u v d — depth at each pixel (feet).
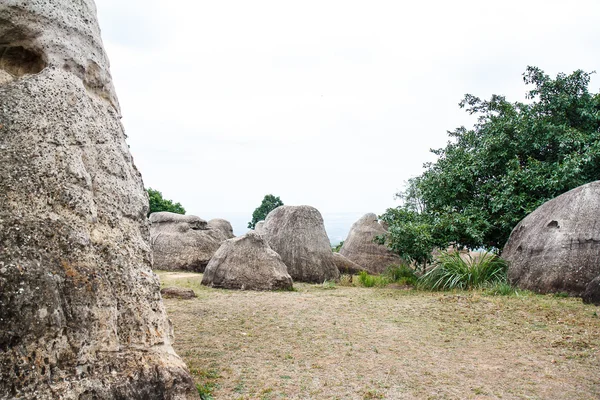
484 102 39.55
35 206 9.45
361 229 47.91
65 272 9.14
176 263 42.45
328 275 36.40
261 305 22.24
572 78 35.58
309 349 15.16
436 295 25.21
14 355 7.89
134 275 10.77
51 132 10.32
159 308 11.10
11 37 11.58
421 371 13.25
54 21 11.97
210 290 27.89
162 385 9.73
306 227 37.22
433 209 35.83
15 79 10.80
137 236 11.58
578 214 25.48
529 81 37.19
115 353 9.42
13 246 8.63
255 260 29.40
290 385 12.06
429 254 31.63
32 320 8.21
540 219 27.55
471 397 11.50
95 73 12.76
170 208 83.92
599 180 29.04
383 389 11.93
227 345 15.48
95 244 10.18
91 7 13.44
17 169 9.52
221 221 53.36
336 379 12.54
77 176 10.32
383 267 44.93
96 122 11.77
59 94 10.98
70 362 8.59
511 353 14.99
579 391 11.94
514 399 11.41
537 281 25.35
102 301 9.55
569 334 16.88
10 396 7.65
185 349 14.97
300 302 23.15
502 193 31.99
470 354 14.88
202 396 11.06
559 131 33.42
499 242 33.22
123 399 8.95
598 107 35.19
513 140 34.68
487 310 20.70
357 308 21.58
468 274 27.12
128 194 11.80
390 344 15.83
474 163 34.40
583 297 22.02
